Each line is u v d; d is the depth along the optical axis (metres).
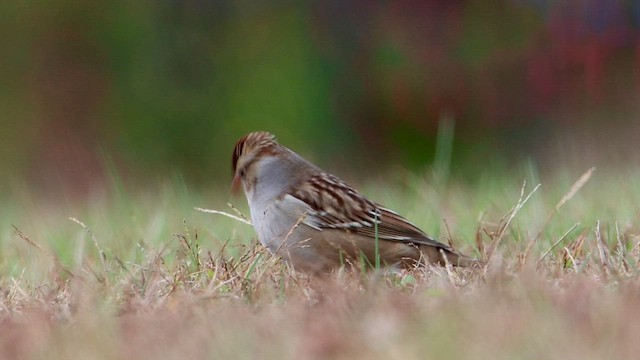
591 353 5.52
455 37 25.80
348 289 7.54
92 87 25.05
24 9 25.25
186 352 6.10
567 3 25.16
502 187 13.77
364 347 5.94
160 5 25.42
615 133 23.45
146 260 9.32
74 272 8.95
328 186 9.21
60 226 12.94
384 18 26.09
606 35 24.92
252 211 9.43
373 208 9.13
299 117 25.03
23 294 8.49
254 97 25.02
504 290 6.96
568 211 11.07
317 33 25.70
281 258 9.24
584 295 6.65
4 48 25.17
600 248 8.19
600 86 24.66
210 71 25.12
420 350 5.78
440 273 7.89
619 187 12.54
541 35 25.39
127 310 7.56
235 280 8.20
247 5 25.59
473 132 25.33
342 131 25.36
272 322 6.64
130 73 25.12
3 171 24.48
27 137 24.78
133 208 13.23
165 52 25.19
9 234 12.55
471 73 25.48
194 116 24.80
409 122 25.47
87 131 24.86
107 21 25.25
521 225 10.24
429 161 25.25
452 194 13.08
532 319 6.15
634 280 7.30
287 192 9.21
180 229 11.41
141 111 24.92
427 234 9.88
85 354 6.31
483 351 5.67
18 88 25.11
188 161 24.64
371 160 25.20
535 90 25.12
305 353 5.92
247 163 9.43
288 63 25.28
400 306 6.75
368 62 25.80
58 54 25.25
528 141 24.92
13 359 6.51
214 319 6.85
